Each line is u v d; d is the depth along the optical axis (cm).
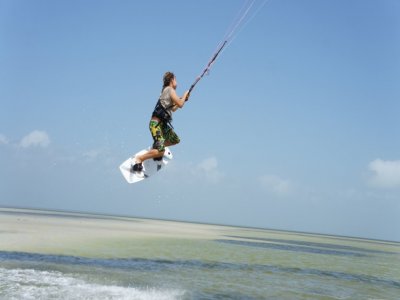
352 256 3694
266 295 1550
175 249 2712
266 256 2853
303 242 5869
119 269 1809
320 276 2144
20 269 1634
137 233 3919
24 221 4128
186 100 927
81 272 1672
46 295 1305
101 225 4959
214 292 1520
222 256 2572
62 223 4481
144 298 1361
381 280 2191
